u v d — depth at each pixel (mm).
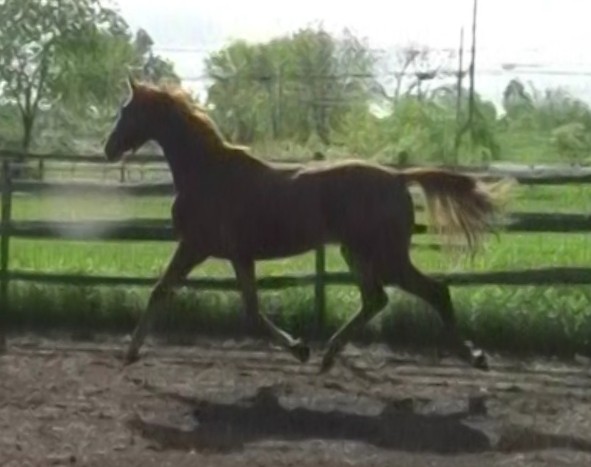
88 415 8992
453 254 9875
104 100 46688
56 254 14297
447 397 9680
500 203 9766
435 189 9719
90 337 11539
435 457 8148
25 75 45906
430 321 11008
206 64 43031
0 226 11641
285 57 42188
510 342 11047
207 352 11008
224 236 10055
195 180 10094
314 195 9859
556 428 8867
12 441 8273
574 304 11195
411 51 42469
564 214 10922
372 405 9430
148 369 10383
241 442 8430
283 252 10008
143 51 47719
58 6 46375
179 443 8375
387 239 9711
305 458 8047
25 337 11531
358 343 11164
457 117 39781
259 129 39969
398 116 38688
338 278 11281
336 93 41500
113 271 12695
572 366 10789
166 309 11375
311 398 9570
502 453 8281
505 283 10922
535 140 43156
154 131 10141
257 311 10148
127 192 11875
